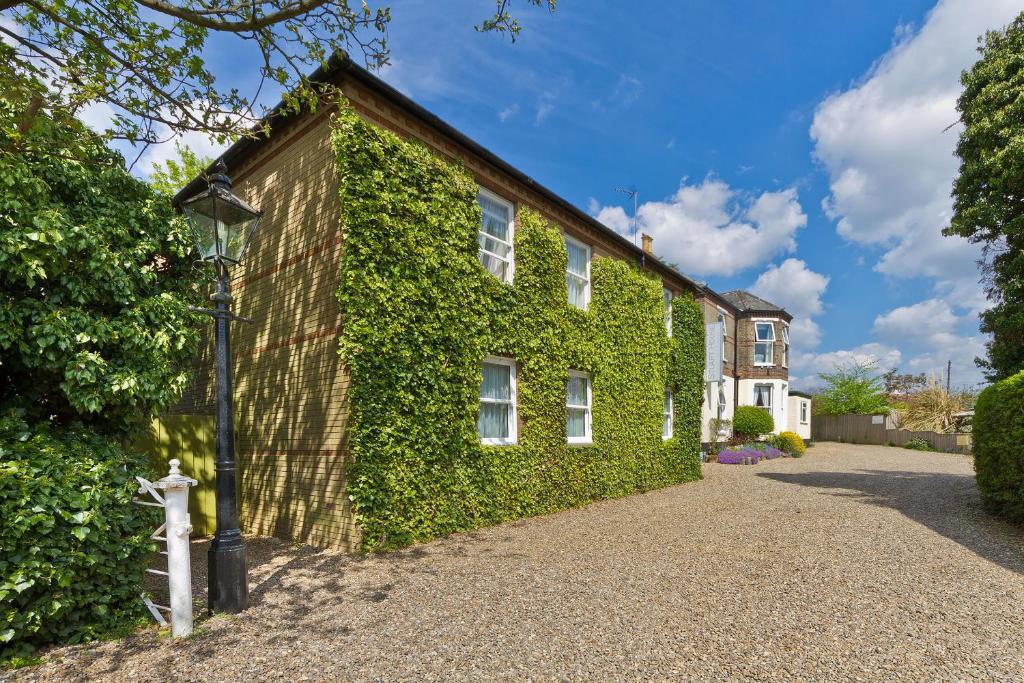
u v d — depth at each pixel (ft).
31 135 15.01
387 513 20.89
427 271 23.54
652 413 40.75
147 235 17.89
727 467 57.77
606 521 26.71
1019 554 19.97
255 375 26.08
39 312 14.14
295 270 24.26
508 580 16.67
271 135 25.75
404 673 10.45
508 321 27.99
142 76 14.80
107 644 11.81
